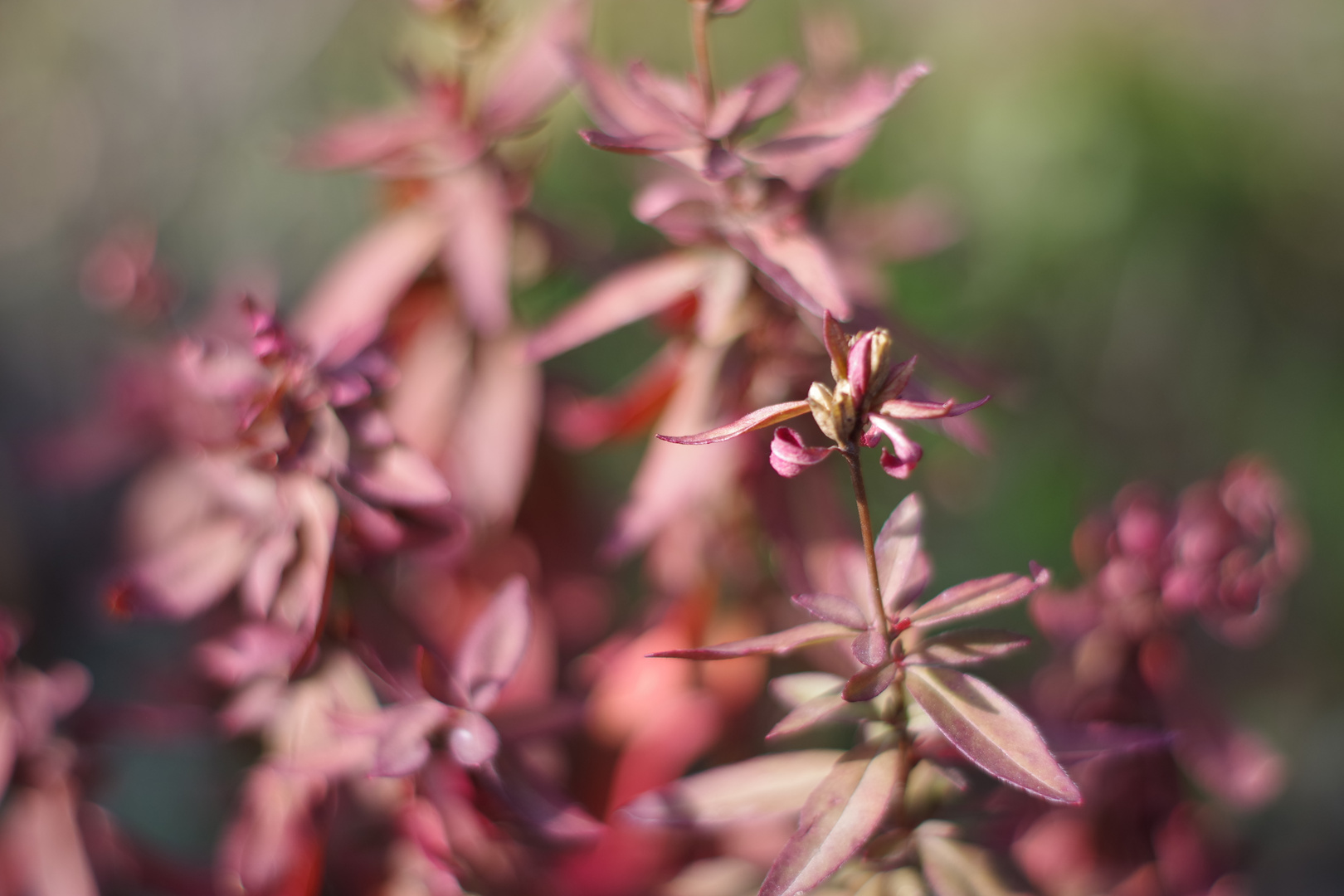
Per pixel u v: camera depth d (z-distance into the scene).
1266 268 0.85
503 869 0.38
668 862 0.42
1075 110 0.81
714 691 0.44
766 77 0.36
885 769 0.33
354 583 0.38
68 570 0.75
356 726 0.35
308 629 0.36
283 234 0.88
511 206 0.44
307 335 0.44
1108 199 0.80
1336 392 0.82
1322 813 0.67
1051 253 0.80
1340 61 0.88
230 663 0.38
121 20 0.92
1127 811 0.41
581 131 0.35
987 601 0.33
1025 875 0.35
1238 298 0.84
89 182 0.90
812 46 0.45
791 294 0.36
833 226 0.47
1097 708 0.41
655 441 0.41
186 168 0.90
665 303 0.40
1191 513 0.40
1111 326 0.81
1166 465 0.80
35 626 0.74
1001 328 0.78
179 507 0.46
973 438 0.37
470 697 0.35
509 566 0.46
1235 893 0.41
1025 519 0.72
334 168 0.43
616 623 0.55
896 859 0.34
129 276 0.45
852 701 0.32
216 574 0.38
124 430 0.49
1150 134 0.82
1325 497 0.79
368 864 0.39
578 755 0.44
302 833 0.38
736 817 0.34
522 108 0.43
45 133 0.91
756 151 0.37
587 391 0.48
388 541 0.37
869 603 0.36
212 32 0.91
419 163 0.44
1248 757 0.41
